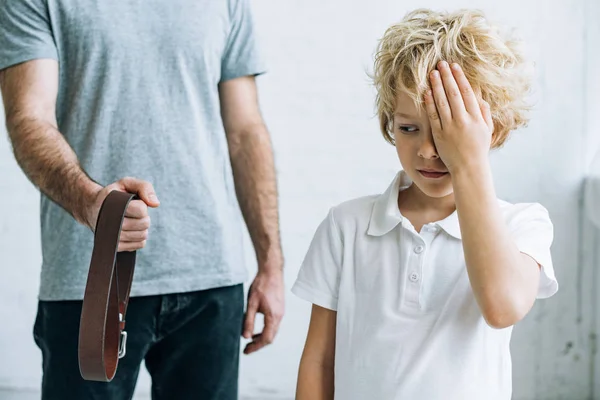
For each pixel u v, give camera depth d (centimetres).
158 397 160
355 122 315
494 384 105
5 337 327
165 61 151
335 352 113
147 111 150
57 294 147
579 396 320
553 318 320
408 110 102
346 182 317
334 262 114
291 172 318
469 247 97
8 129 146
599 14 311
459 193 97
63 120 151
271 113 316
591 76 312
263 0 313
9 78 147
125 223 114
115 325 109
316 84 315
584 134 314
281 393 322
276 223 171
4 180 321
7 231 322
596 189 301
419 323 106
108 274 97
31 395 323
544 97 314
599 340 319
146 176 150
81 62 148
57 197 134
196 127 154
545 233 106
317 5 313
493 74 101
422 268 107
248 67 167
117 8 149
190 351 156
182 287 151
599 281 317
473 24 104
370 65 313
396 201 112
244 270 162
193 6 154
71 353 146
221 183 159
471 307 104
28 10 147
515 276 96
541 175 316
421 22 107
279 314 170
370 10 312
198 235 153
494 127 106
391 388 105
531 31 312
